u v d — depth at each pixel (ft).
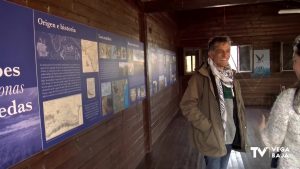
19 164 4.76
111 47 9.27
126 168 11.09
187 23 29.94
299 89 3.77
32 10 5.13
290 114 3.78
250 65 29.27
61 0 6.32
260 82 29.25
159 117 18.30
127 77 11.03
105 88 8.67
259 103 29.45
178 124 21.57
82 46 7.13
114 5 10.03
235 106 7.10
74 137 6.80
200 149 6.98
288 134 3.88
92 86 7.70
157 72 17.61
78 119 6.83
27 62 4.93
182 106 7.02
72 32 6.63
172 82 24.56
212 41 7.08
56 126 5.83
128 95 11.13
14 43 4.61
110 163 9.30
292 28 27.96
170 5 13.79
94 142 8.00
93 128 7.93
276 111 3.94
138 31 13.58
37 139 5.17
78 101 6.84
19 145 4.68
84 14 7.51
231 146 7.24
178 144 16.11
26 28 4.94
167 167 12.47
